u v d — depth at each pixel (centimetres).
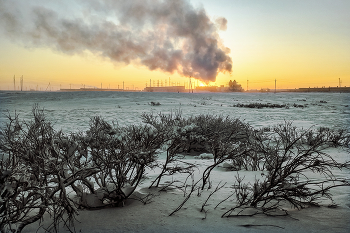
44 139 280
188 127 730
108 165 307
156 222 242
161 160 611
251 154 523
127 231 228
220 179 423
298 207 283
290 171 319
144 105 3538
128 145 315
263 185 302
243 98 5644
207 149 755
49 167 262
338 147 672
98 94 5325
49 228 243
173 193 332
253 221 242
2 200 208
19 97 4688
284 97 6184
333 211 265
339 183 381
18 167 247
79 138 338
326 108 3391
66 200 240
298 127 1434
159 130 366
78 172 274
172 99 4669
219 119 952
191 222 240
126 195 301
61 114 2338
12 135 282
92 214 270
